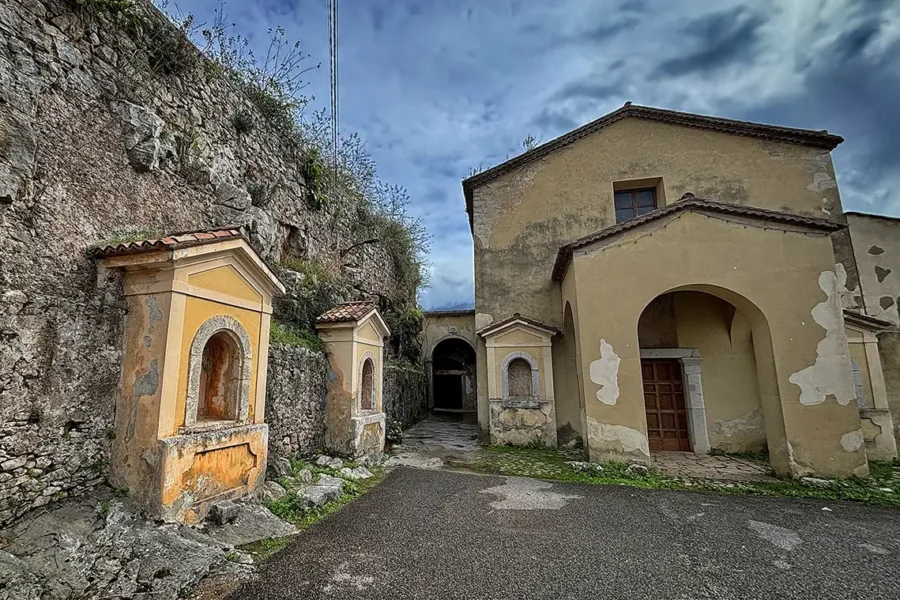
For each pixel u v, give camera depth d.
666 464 8.22
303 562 3.71
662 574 3.64
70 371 3.85
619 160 11.37
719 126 10.88
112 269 4.32
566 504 5.61
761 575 3.66
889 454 8.60
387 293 13.80
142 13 5.47
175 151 5.85
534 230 11.45
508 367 10.50
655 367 10.03
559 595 3.26
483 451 9.51
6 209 3.57
